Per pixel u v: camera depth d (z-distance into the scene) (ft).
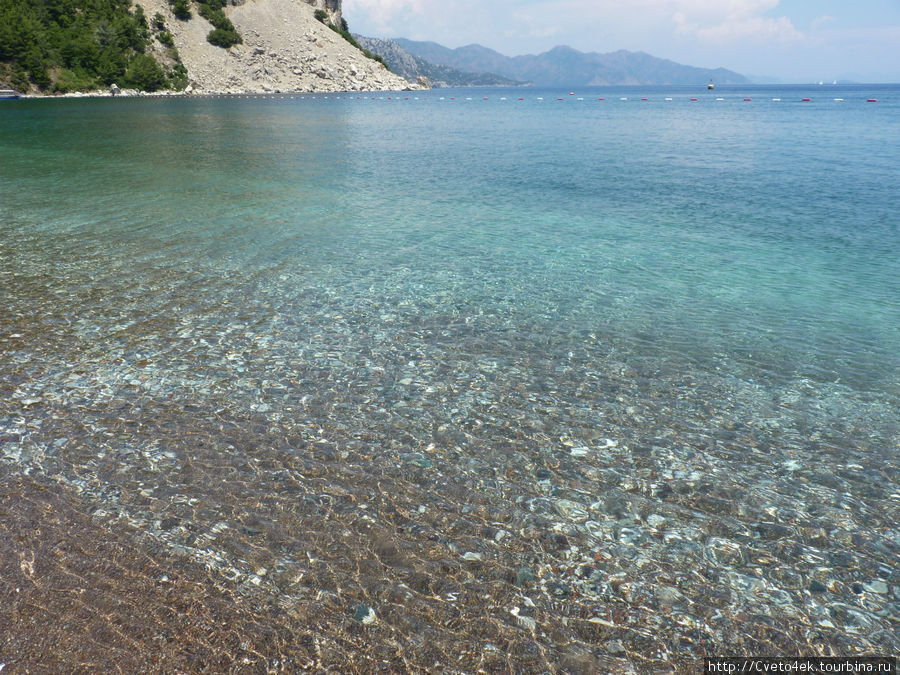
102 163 99.55
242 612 15.67
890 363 31.86
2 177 83.82
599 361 31.81
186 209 64.95
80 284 40.91
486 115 266.77
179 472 21.56
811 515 20.34
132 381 28.12
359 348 32.60
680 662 14.73
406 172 95.45
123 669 13.91
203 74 512.22
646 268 48.06
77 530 18.45
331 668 14.17
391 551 18.11
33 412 25.22
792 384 29.58
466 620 15.71
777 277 45.98
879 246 54.34
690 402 27.78
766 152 122.42
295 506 19.98
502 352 32.60
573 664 14.56
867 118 231.50
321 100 424.87
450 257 50.14
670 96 616.80
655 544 18.81
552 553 18.29
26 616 15.24
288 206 67.82
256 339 33.22
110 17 466.70
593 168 101.24
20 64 392.47
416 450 23.50
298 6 638.53
